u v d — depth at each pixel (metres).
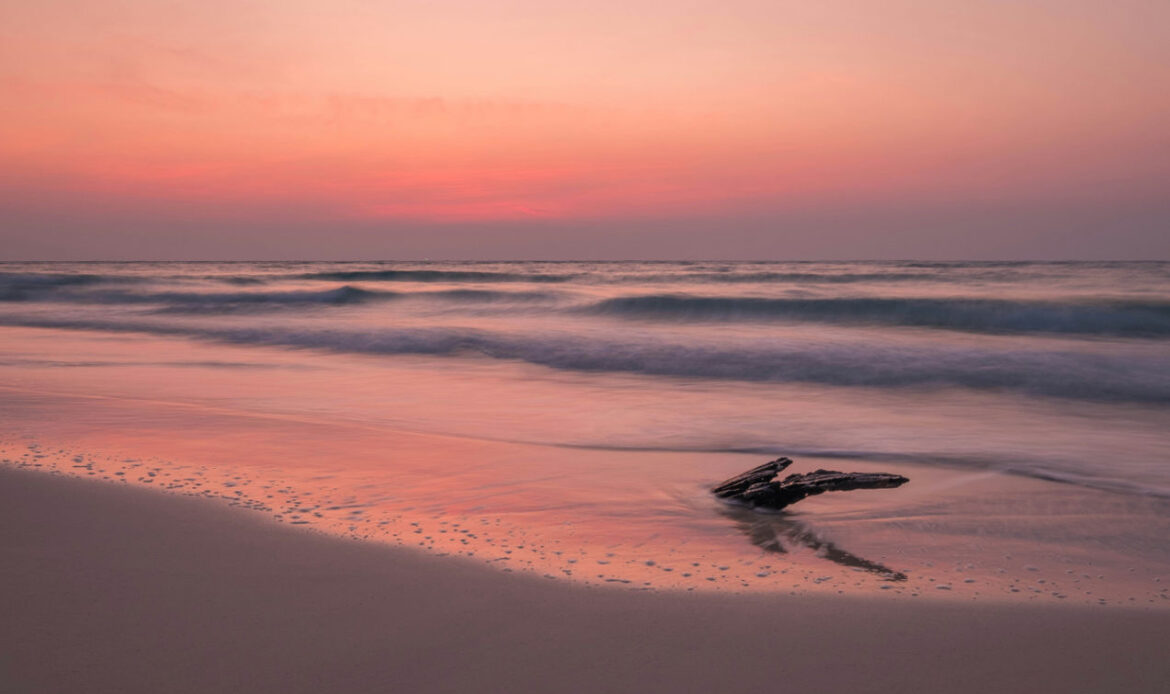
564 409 11.24
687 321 23.81
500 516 5.82
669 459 8.03
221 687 3.17
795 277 40.75
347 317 25.88
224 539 5.01
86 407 10.27
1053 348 16.09
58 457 7.28
